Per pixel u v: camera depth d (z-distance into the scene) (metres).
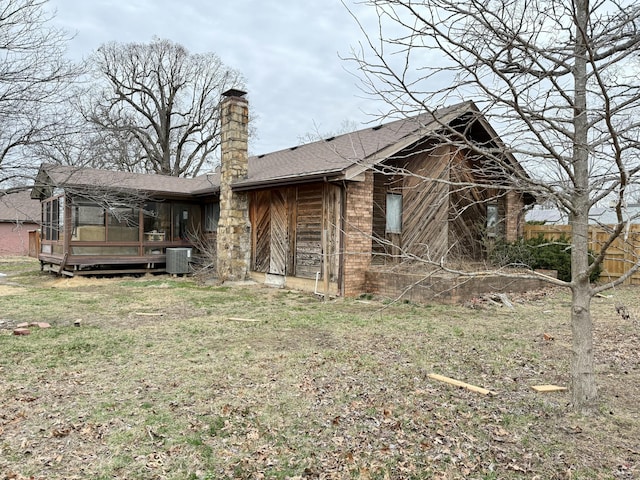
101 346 5.85
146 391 4.26
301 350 5.64
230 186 13.00
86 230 13.72
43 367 4.96
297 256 11.49
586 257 3.66
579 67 3.33
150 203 15.33
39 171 8.23
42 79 7.12
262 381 4.52
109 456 3.10
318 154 12.40
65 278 13.66
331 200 10.40
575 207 3.44
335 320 7.51
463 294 9.09
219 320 7.56
